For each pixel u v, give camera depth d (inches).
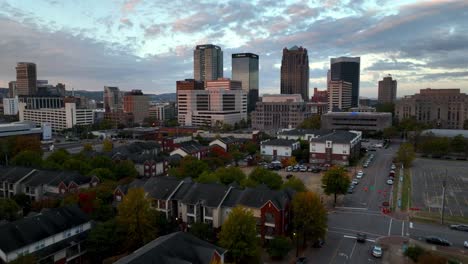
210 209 2987.2
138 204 2684.5
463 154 6510.8
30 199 3863.2
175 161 5497.1
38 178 3939.5
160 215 3031.5
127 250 2600.9
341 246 2792.8
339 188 3681.1
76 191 3472.0
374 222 3260.3
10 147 5713.6
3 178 3993.6
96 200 3184.1
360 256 2623.0
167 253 1953.7
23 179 3969.0
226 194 3083.2
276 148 6294.3
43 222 2529.5
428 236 2925.7
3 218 2999.5
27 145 5851.4
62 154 5049.2
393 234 2992.1
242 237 2374.5
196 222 2906.0
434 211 3526.1
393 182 4613.7
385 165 5728.3
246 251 2329.0
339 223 3245.6
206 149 6397.6
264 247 2805.1
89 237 2549.2
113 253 2554.1
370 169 5442.9
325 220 2770.7
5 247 2219.5
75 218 2719.0
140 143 6678.2
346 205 3740.2
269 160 6146.7
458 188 4333.2
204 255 2032.5
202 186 3223.4
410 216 3395.7
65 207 2778.1
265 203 2842.0
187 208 3095.5
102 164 4554.6
